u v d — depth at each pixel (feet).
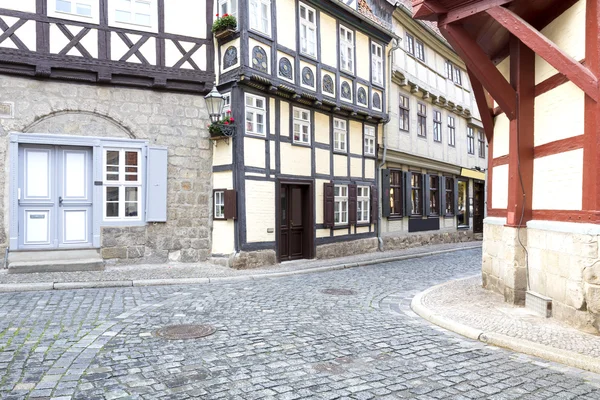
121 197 34.71
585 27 18.43
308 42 42.91
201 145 37.42
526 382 13.57
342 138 48.49
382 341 17.63
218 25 35.99
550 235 20.47
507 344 17.01
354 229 49.67
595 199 17.75
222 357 15.28
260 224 38.01
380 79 52.95
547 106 21.70
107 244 34.12
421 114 62.75
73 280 28.12
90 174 34.17
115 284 28.02
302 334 18.25
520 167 22.89
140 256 35.14
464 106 73.36
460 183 74.79
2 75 31.30
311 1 42.93
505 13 19.79
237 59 35.88
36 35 31.83
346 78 47.50
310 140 43.78
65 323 19.06
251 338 17.52
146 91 35.55
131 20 34.83
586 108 18.25
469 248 60.18
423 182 62.39
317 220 44.50
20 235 32.24
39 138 32.22
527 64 22.89
